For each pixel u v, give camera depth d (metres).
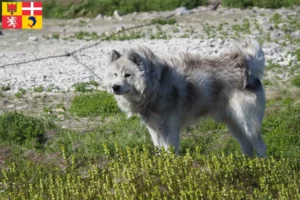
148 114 30.09
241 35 63.28
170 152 27.66
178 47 59.31
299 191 25.53
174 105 29.86
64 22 78.38
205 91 30.14
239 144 31.75
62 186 26.69
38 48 65.56
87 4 80.81
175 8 77.75
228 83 30.22
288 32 62.50
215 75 30.31
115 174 27.36
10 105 45.34
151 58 29.55
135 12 78.75
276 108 39.44
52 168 29.77
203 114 30.80
